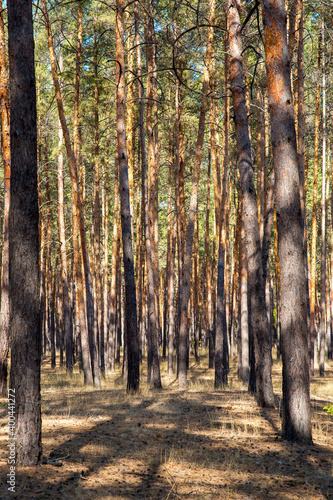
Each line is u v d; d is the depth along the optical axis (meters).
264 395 10.17
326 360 28.39
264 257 13.51
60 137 21.34
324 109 20.89
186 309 15.64
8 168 12.19
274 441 7.07
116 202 22.83
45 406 10.02
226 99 17.69
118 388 15.02
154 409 9.72
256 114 18.22
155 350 14.81
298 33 16.80
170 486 5.09
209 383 16.75
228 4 10.99
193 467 5.80
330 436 7.63
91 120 19.53
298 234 7.04
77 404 10.34
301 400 7.01
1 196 22.67
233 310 28.92
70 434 7.14
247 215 10.60
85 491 4.73
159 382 14.59
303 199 17.83
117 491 4.84
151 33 15.70
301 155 17.09
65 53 20.03
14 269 5.38
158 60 18.05
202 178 32.69
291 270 7.00
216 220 27.80
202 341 36.12
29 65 5.64
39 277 5.53
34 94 5.69
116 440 6.89
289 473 5.64
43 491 4.64
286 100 7.18
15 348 5.42
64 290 21.56
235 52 10.75
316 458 6.23
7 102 12.20
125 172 12.95
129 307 12.88
